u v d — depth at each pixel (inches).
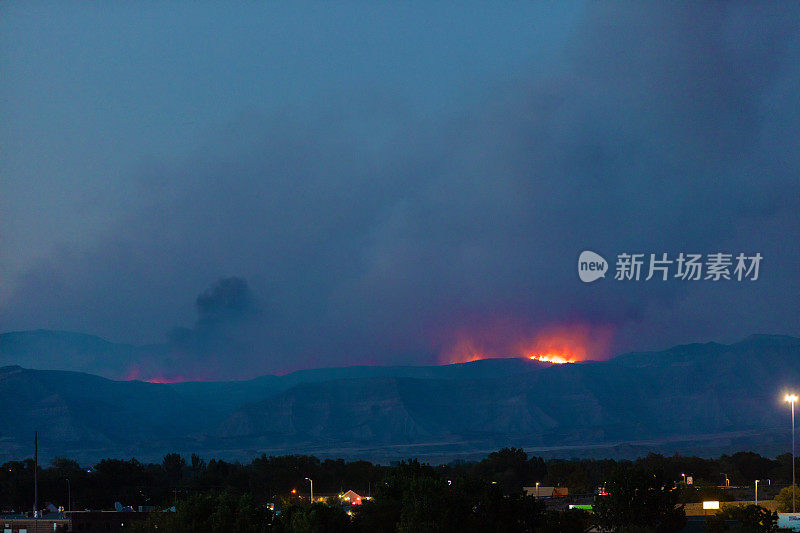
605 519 3420.3
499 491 3206.2
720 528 3395.7
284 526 3179.1
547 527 3142.2
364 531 3203.7
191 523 3280.0
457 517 3006.9
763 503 4325.8
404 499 3176.7
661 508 3398.1
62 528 4594.0
